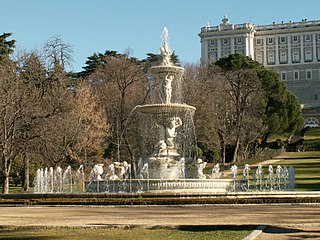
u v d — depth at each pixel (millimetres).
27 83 42656
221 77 61812
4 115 35406
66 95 44906
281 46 146375
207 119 53875
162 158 27344
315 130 101062
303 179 40750
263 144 76375
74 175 45125
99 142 49469
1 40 58938
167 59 28344
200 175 27719
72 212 19172
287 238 11547
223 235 12203
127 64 53250
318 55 143000
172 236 12133
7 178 35094
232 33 145250
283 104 70875
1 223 15070
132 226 13750
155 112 27422
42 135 37531
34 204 23719
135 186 25516
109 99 54688
